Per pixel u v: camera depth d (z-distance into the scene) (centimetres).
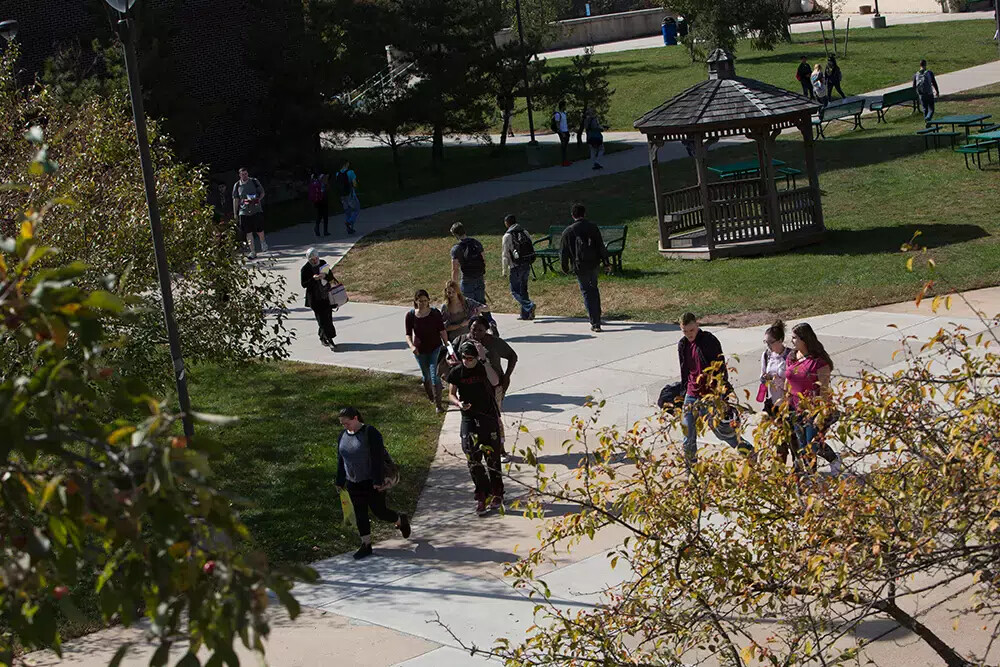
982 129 3091
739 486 591
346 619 994
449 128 4119
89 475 359
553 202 3306
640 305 2066
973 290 1839
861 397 598
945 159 2977
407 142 4009
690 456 648
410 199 3722
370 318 2286
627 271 2367
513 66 4141
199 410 1708
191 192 1430
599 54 6425
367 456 1120
